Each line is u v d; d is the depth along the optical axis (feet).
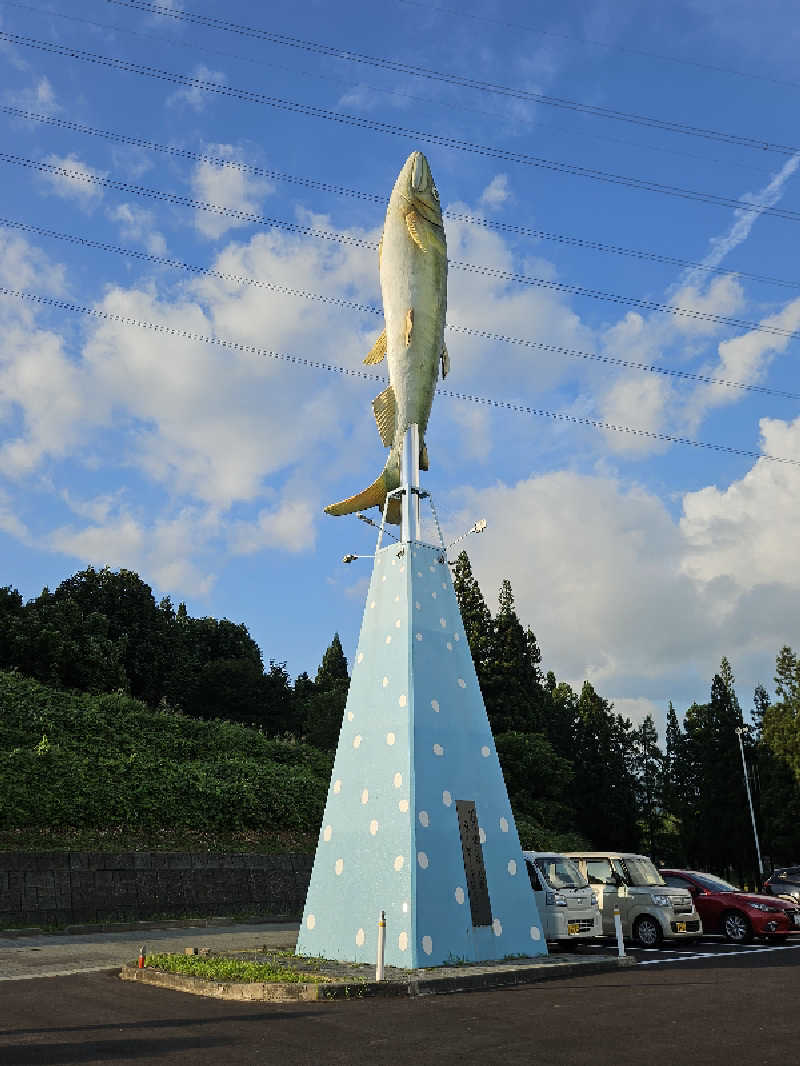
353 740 43.14
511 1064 20.89
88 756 73.67
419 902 36.88
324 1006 29.19
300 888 71.72
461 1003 29.96
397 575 45.68
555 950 51.42
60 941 49.01
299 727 149.28
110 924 55.21
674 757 175.11
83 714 84.99
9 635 106.63
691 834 162.81
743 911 57.72
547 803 121.19
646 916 54.70
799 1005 29.76
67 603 121.90
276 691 153.28
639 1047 22.80
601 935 49.65
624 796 163.32
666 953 49.78
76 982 35.63
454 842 39.68
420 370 48.70
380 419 50.19
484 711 44.91
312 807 83.51
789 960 45.32
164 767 76.69
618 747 172.55
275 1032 24.84
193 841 69.51
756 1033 24.76
